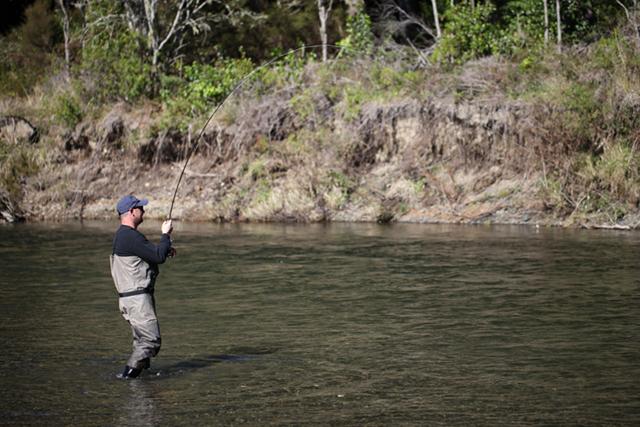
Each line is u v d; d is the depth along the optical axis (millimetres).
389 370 9992
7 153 29797
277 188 26766
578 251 18500
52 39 35375
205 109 29938
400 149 27219
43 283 15984
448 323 12305
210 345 11297
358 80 29125
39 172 29578
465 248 19297
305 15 36250
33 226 25844
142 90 31766
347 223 25031
